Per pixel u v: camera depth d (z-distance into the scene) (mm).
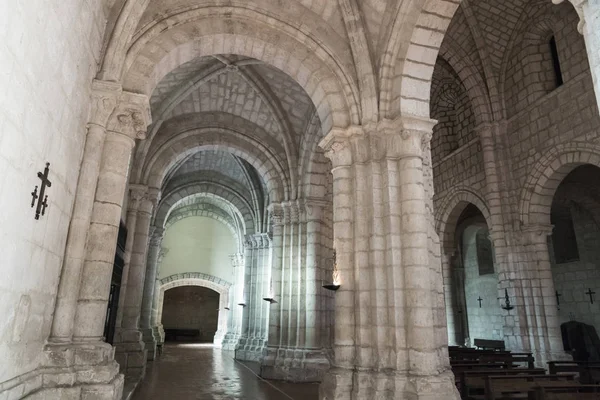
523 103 15570
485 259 22500
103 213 7055
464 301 23375
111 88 7242
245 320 20859
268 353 14805
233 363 18156
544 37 15492
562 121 13883
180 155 16594
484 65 16484
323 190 15922
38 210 4844
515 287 14672
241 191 24531
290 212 16203
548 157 14305
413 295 8109
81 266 6629
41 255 5203
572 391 6809
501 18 15891
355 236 9047
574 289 18469
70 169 6250
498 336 20828
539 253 14469
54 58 4957
